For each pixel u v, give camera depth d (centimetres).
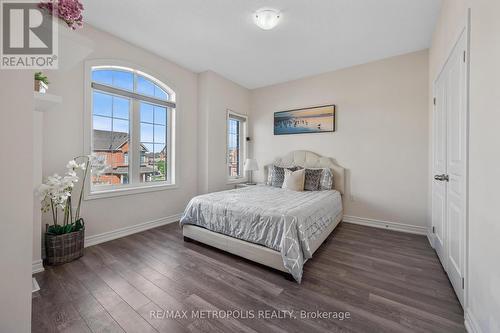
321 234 238
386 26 242
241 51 304
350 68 348
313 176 339
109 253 229
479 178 119
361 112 338
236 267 202
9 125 64
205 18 232
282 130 420
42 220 215
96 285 172
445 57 197
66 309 144
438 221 223
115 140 283
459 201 156
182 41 279
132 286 171
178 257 221
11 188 65
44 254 211
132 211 293
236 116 443
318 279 181
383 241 266
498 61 101
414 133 299
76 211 233
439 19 220
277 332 126
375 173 328
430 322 133
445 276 186
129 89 294
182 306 148
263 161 449
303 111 394
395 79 312
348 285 173
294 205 225
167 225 328
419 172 296
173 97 348
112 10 220
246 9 217
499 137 100
